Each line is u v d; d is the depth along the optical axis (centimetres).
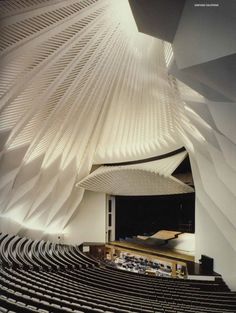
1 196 1469
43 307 524
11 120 1221
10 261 1009
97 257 1977
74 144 1652
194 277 1258
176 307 750
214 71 525
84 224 2055
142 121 1409
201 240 1429
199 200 1426
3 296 539
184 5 455
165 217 2222
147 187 1691
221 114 718
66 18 934
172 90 938
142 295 902
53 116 1342
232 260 1155
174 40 511
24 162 1480
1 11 823
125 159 1744
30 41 959
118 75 1209
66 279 976
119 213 2231
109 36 1052
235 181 991
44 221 1830
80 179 1855
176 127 1275
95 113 1479
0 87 1057
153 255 1666
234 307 815
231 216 1101
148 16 479
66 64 1120
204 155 1165
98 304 657
